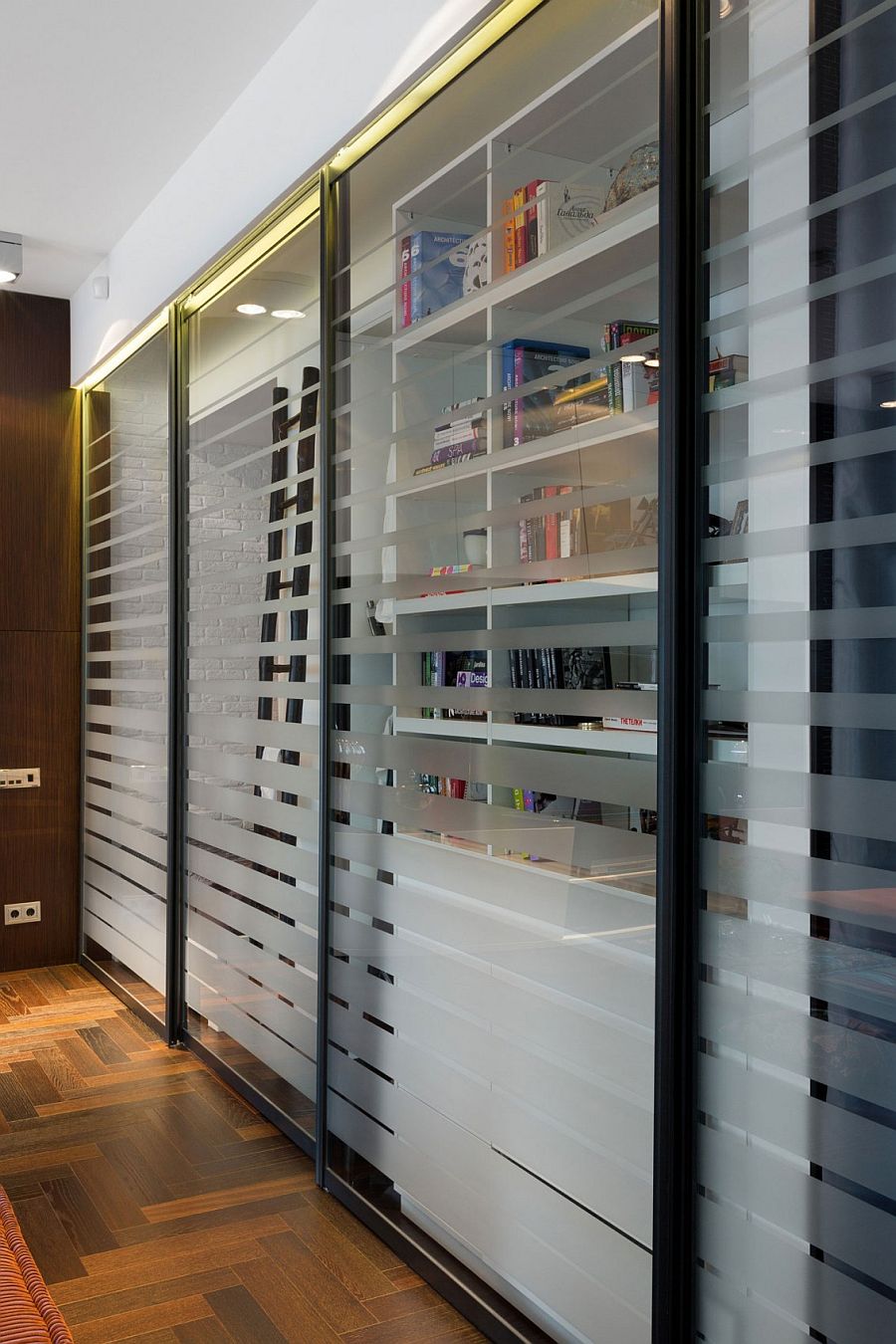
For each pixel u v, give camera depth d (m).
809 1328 1.56
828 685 1.54
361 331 2.84
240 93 3.33
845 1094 1.51
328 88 2.82
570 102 2.06
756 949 1.66
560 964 2.08
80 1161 3.15
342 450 2.94
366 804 2.80
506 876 2.24
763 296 1.66
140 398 4.44
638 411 1.88
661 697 1.78
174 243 3.88
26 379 5.11
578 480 2.04
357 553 2.86
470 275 2.38
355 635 2.87
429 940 2.52
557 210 2.10
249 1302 2.45
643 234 1.88
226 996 3.72
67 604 5.21
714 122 1.75
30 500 5.12
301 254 3.16
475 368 2.36
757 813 1.66
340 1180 2.92
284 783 3.28
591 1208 1.99
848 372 1.51
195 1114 3.49
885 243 1.46
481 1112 2.32
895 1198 1.43
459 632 2.41
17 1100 3.60
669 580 1.77
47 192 4.02
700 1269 1.76
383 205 2.71
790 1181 1.59
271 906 3.37
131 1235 2.75
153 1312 2.41
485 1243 2.31
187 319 4.00
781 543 1.61
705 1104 1.75
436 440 2.51
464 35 2.27
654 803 1.84
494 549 2.29
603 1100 1.96
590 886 1.99
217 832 3.79
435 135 2.49
